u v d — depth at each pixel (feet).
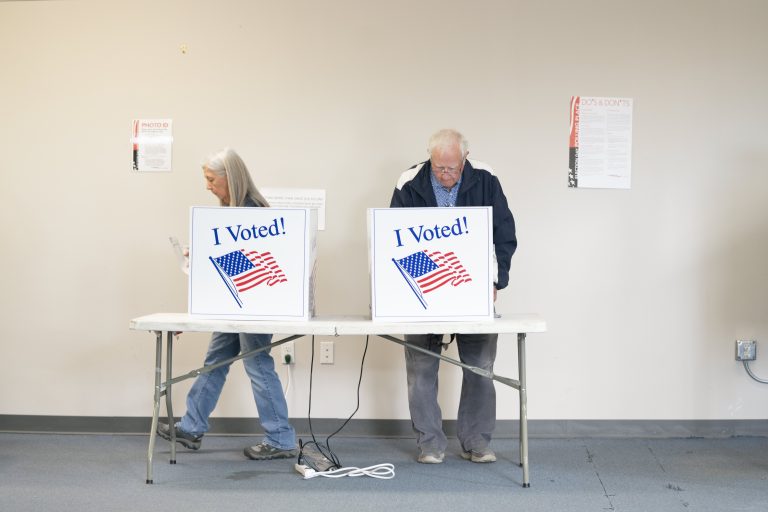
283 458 12.86
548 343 14.67
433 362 12.62
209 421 14.87
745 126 14.58
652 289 14.64
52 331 15.06
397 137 14.69
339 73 14.75
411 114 14.67
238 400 14.87
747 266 14.60
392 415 14.75
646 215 14.61
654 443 14.11
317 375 14.83
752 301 14.58
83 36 14.98
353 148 14.74
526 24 14.61
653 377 14.64
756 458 13.03
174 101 14.88
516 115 14.61
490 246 10.83
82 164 14.99
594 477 11.82
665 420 14.62
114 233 14.98
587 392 14.67
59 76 15.01
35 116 15.03
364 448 13.75
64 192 15.02
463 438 12.70
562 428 14.66
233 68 14.82
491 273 10.82
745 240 14.60
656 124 14.60
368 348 14.79
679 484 11.46
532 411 14.67
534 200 14.61
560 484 11.42
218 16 14.84
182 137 14.87
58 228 15.03
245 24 14.82
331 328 10.54
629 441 14.28
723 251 14.60
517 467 12.38
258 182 14.79
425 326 10.52
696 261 14.62
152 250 14.93
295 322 10.89
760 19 14.53
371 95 14.71
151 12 14.90
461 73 14.65
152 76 14.89
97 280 15.01
